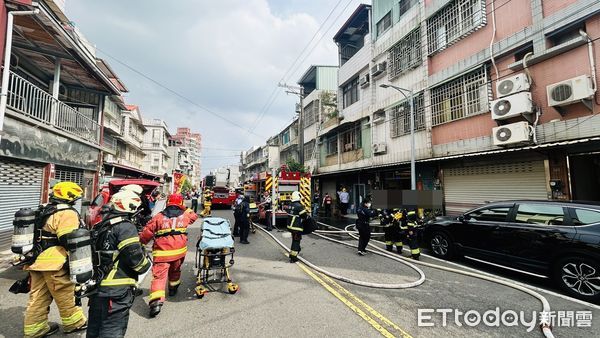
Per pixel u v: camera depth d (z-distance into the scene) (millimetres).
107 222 2818
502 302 4496
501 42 9367
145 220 10164
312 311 4059
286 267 6375
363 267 6359
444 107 11727
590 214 4941
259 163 54156
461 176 10750
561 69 7828
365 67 17734
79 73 11727
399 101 14398
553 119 7945
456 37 11117
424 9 12789
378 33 16578
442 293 4852
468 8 10750
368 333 3453
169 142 56625
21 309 4020
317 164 24594
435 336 3426
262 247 8633
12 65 9719
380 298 4586
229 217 17031
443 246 7309
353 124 19141
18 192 8250
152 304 3861
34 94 8688
